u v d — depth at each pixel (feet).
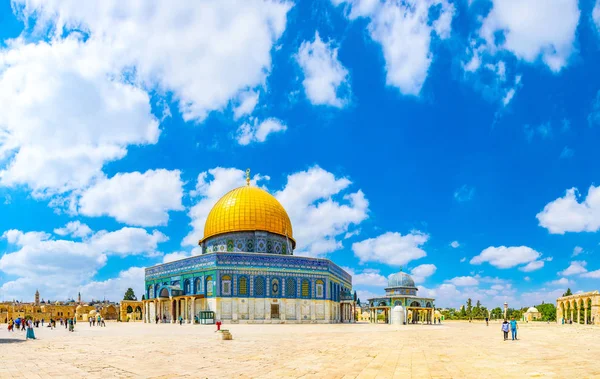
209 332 187.21
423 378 68.85
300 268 296.10
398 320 301.63
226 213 317.01
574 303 373.61
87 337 161.07
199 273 287.69
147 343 132.36
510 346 123.54
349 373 73.97
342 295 350.64
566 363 85.15
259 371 75.92
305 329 215.92
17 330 229.66
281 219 325.62
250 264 283.59
